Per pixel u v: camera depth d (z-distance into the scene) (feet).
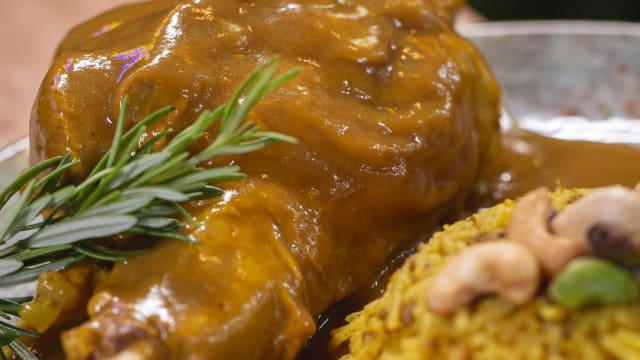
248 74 1.15
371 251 1.19
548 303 0.98
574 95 1.57
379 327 1.07
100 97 1.13
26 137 1.47
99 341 1.02
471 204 1.34
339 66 1.18
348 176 1.15
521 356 0.99
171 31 1.16
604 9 2.35
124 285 1.06
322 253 1.13
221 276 1.06
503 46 1.63
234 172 1.07
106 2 2.18
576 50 1.61
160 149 1.11
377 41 1.20
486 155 1.35
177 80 1.13
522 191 1.35
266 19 1.19
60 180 1.12
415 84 1.20
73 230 1.05
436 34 1.26
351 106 1.17
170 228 1.07
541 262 0.96
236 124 1.06
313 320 1.12
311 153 1.14
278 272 1.08
